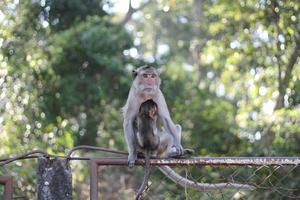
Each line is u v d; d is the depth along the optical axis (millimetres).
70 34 19391
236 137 17562
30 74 16906
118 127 20719
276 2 15648
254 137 16250
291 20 15352
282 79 16156
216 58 18203
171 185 10570
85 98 19594
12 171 11000
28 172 11109
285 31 15492
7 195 6570
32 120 15398
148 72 8938
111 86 20016
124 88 19938
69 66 19141
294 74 15836
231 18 17188
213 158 6883
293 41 15555
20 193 10805
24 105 15398
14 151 13305
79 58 19359
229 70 17781
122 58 20719
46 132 15109
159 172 10906
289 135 14492
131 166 7074
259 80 16641
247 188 7496
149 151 7867
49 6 18797
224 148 17672
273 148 14539
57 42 19047
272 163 6773
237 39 17141
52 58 18625
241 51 16781
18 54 16438
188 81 23234
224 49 17453
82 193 13648
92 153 18016
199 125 18953
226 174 10672
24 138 14250
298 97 15492
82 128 20406
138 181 15672
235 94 19031
